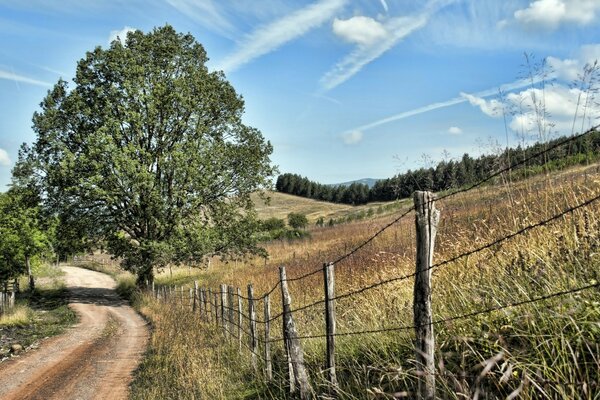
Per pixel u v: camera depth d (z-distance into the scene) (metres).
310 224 79.50
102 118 32.91
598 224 4.55
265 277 18.06
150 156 32.09
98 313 27.23
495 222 6.46
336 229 42.44
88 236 34.25
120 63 33.81
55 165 32.72
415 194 3.72
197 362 9.51
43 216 34.41
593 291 3.60
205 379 8.30
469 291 4.85
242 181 36.31
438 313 4.87
